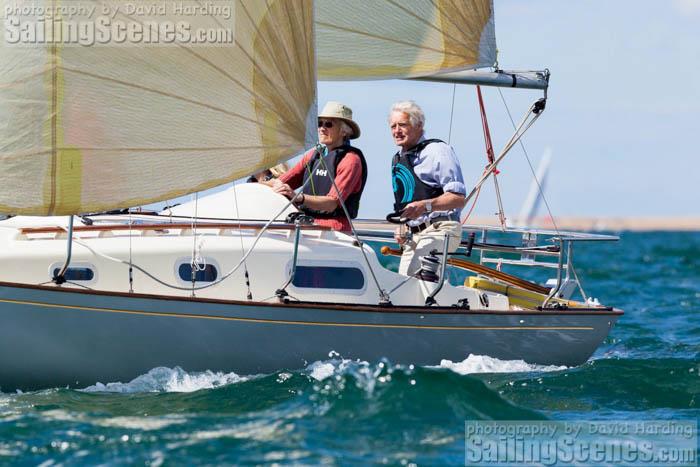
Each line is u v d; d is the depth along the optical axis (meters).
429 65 35.69
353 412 24.64
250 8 26.64
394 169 31.98
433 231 31.12
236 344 27.55
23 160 25.48
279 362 28.14
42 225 29.83
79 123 25.66
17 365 26.09
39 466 21.16
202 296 27.88
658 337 44.56
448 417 24.73
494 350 31.00
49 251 27.05
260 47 26.92
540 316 31.39
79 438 22.81
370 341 28.97
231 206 30.42
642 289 71.50
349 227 31.27
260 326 27.66
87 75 25.59
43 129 25.47
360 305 28.61
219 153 26.91
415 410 24.91
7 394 26.47
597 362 33.12
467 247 31.52
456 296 30.92
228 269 28.09
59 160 25.59
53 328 25.98
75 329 26.14
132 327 26.56
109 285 27.34
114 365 26.72
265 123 27.28
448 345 30.16
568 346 32.19
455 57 35.62
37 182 25.58
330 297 29.03
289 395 26.20
